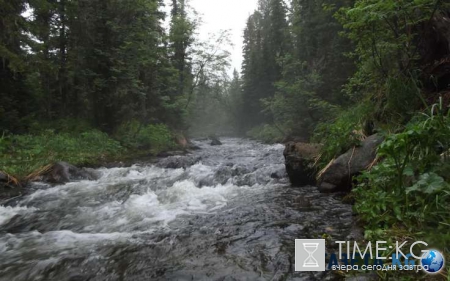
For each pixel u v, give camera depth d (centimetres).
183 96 2350
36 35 1311
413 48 694
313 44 2158
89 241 451
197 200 664
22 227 540
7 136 1130
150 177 940
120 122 1725
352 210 478
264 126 3325
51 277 341
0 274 353
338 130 711
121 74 1662
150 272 336
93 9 1589
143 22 1894
